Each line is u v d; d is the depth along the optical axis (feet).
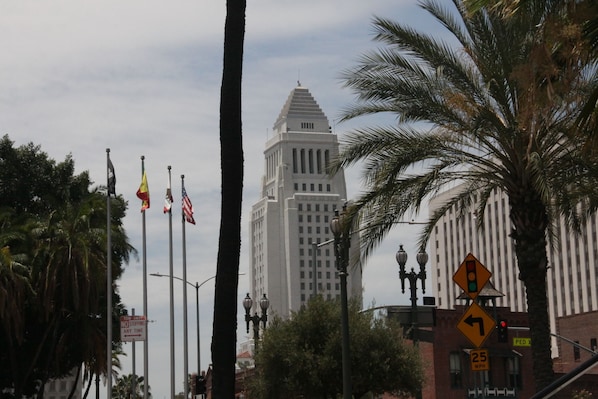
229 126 69.56
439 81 98.22
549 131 95.30
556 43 59.21
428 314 142.61
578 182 102.63
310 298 168.45
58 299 233.96
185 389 247.09
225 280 68.03
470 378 259.80
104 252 243.60
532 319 98.27
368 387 162.91
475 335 91.35
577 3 57.21
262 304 199.72
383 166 100.78
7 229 233.35
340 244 119.03
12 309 215.92
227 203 68.85
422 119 99.81
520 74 58.54
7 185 257.55
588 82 82.43
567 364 328.70
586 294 590.14
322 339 163.63
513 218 99.50
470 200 118.11
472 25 96.53
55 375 252.01
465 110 93.09
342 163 102.06
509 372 260.21
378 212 104.17
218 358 67.15
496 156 99.25
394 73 100.07
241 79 70.33
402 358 163.43
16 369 232.94
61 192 263.29
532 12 63.21
